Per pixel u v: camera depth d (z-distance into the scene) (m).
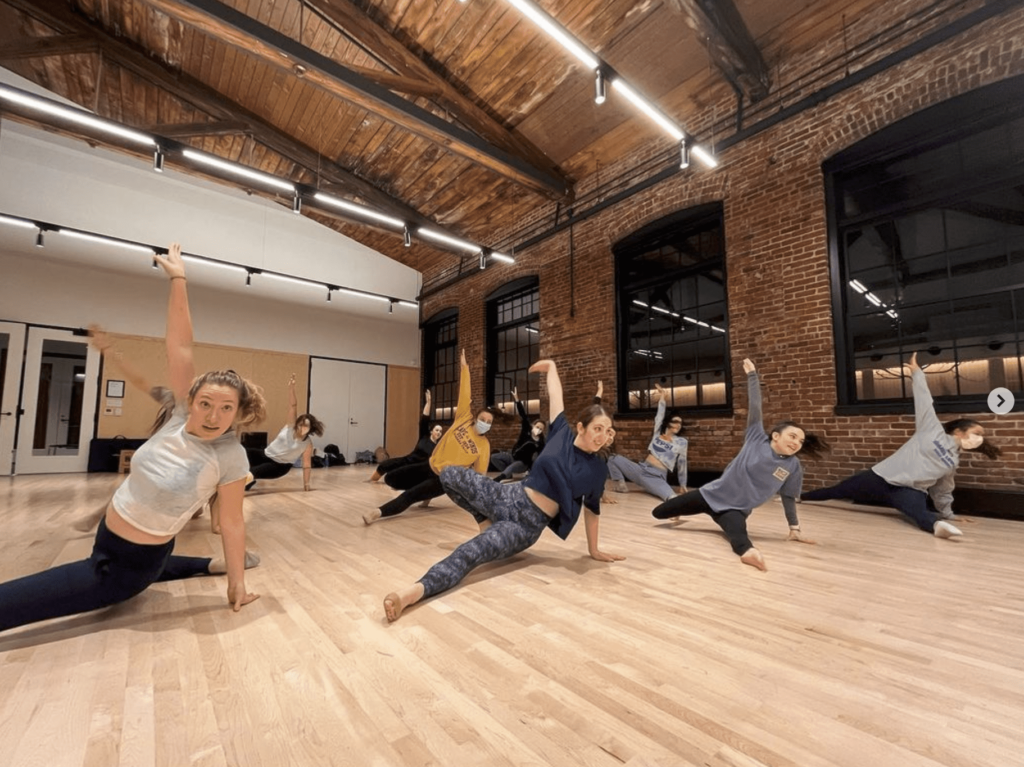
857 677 1.41
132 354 9.03
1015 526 3.64
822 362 5.03
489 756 1.05
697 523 3.93
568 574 2.46
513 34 5.74
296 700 1.28
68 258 8.55
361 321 12.00
